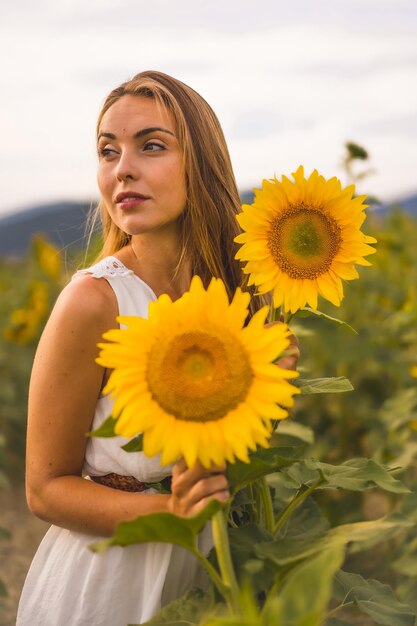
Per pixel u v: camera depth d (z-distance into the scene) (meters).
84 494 1.73
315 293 1.59
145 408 1.27
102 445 1.79
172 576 1.78
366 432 4.93
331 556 1.08
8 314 8.27
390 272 5.95
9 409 6.51
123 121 1.89
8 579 4.53
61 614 1.81
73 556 1.84
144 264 1.99
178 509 1.44
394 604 1.68
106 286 1.82
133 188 1.88
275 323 1.47
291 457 1.46
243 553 1.49
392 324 4.76
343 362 4.70
